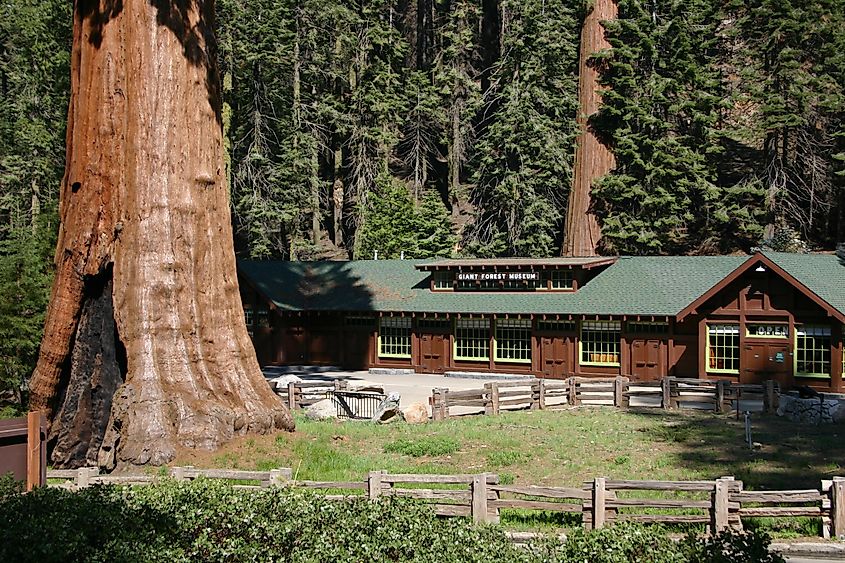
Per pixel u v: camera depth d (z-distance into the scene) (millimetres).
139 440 19031
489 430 25125
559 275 42625
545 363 41906
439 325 44719
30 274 28750
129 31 20875
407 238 65188
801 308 34375
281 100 72625
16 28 57594
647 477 18734
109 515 10734
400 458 21172
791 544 13539
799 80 54938
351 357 47094
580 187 57688
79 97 21281
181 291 20625
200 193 21359
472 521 12594
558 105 65188
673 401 30281
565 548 9844
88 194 20766
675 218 56156
